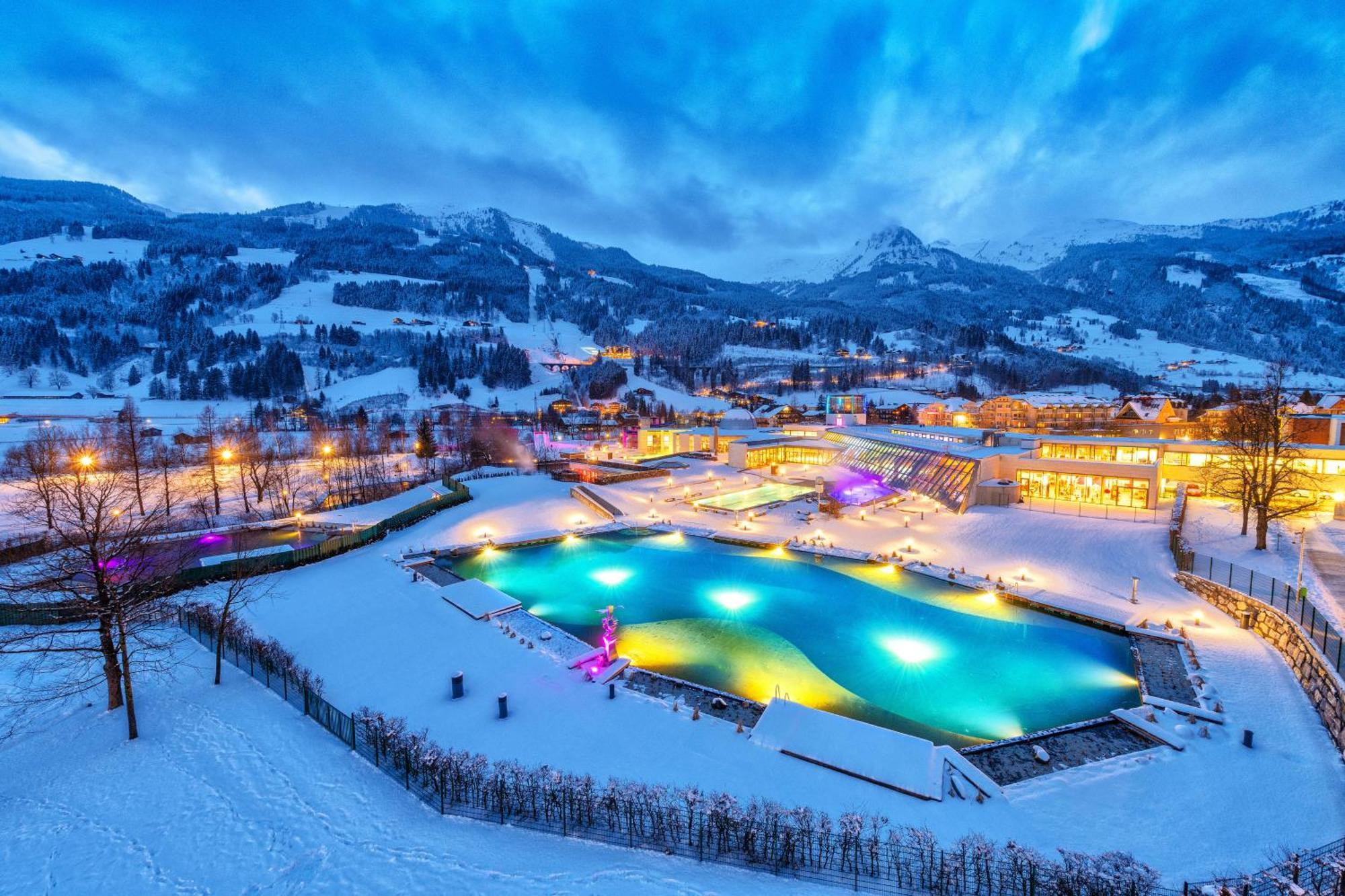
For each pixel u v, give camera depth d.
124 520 51.94
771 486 69.00
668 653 29.69
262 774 18.61
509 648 29.42
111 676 22.84
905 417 160.00
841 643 30.56
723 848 15.19
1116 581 36.12
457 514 56.97
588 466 84.25
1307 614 28.39
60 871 14.46
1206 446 55.72
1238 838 15.70
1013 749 20.86
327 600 35.81
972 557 41.66
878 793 17.78
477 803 17.28
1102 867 12.91
